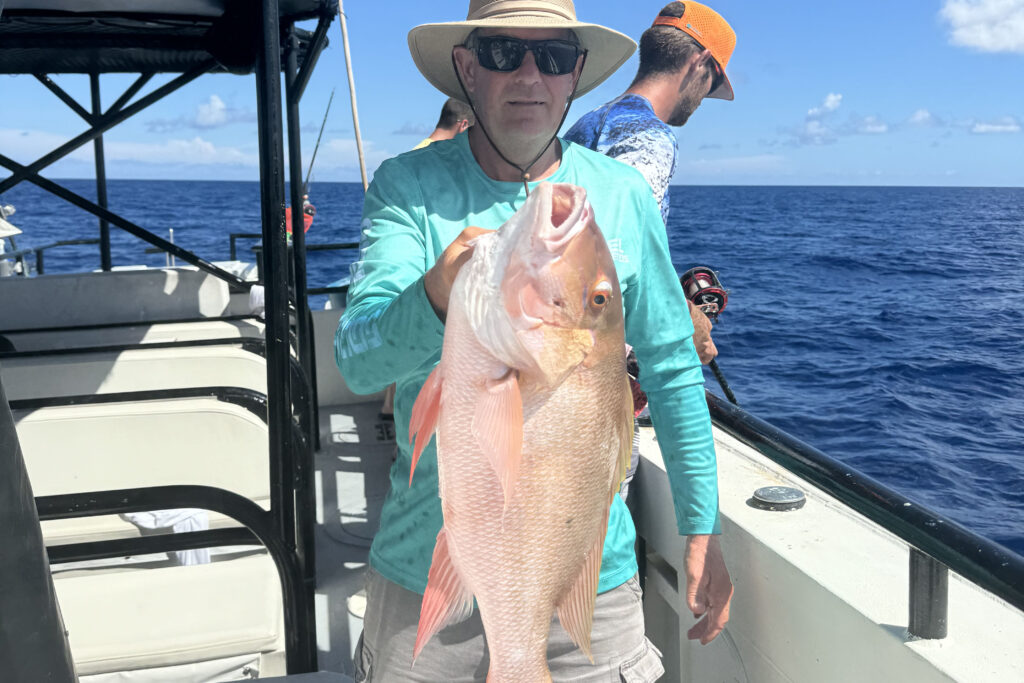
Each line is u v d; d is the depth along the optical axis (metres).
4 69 4.31
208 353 3.55
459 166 1.76
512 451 1.15
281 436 1.88
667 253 1.83
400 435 1.72
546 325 1.18
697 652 2.22
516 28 1.66
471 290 1.16
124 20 3.19
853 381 11.43
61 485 2.86
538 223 1.16
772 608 1.85
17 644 0.75
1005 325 16.17
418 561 1.65
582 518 1.29
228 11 3.09
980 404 10.16
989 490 7.20
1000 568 1.22
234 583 2.35
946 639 1.46
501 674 1.32
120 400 2.95
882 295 20.69
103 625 2.15
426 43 1.92
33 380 3.38
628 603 1.74
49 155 3.89
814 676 1.71
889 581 1.67
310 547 2.24
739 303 19.19
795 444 1.77
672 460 1.89
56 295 4.18
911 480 7.42
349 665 2.62
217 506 1.78
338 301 5.32
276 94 1.94
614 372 1.27
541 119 1.66
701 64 2.65
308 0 3.29
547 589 1.30
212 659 2.14
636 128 2.40
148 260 26.41
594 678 1.67
